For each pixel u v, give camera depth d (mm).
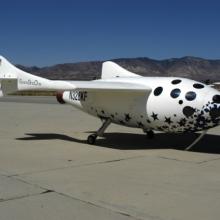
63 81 12258
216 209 6195
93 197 6773
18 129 16766
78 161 9922
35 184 7598
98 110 12852
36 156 10586
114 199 6668
